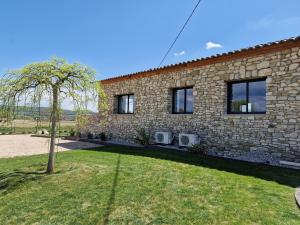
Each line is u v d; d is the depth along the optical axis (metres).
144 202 3.52
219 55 7.51
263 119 6.56
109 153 7.81
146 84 10.58
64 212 3.32
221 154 7.55
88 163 6.02
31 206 3.57
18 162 6.83
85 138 13.73
